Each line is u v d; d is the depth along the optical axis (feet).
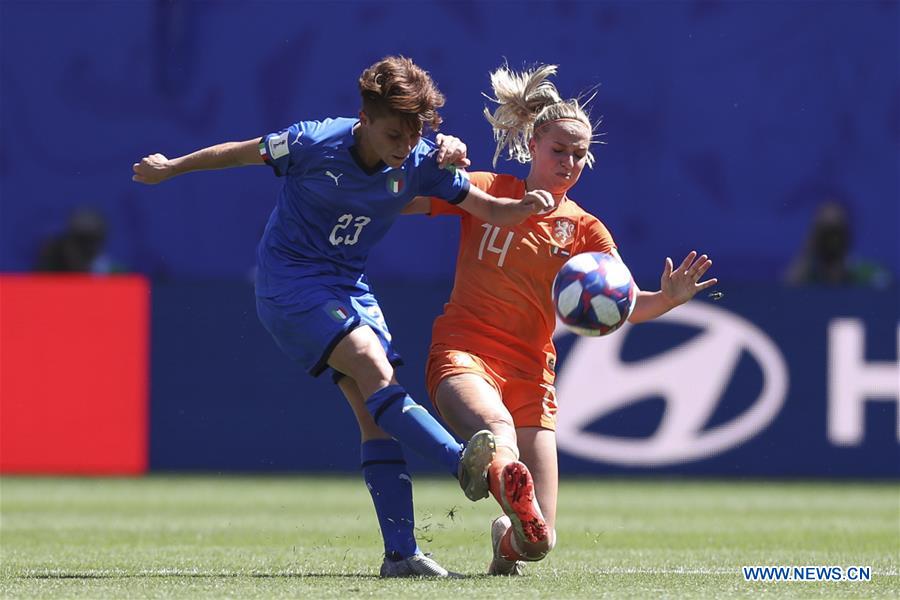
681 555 68.69
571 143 57.77
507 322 57.16
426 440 51.21
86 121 174.60
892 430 130.31
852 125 177.88
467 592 48.01
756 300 130.41
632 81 176.35
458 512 101.40
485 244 57.67
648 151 176.76
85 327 128.77
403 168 53.98
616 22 176.04
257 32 173.99
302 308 53.31
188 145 174.91
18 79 174.29
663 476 129.39
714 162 177.37
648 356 129.49
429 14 173.88
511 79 60.90
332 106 174.50
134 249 173.68
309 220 54.34
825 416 130.41
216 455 129.70
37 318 128.06
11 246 174.50
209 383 129.80
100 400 128.88
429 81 51.85
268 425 130.52
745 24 177.06
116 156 174.81
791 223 177.47
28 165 174.50
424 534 84.33
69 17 174.70
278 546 73.41
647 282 175.22
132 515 95.91
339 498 112.98
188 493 116.98
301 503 107.96
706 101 177.06
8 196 174.50
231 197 173.68
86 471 128.77
